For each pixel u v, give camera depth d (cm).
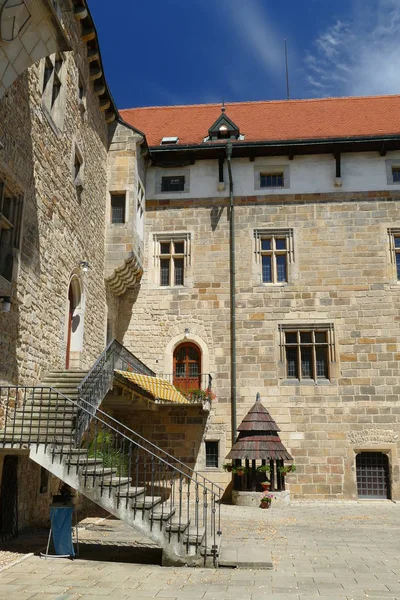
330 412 1850
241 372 1903
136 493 880
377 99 2362
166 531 848
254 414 1747
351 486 1794
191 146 2016
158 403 1823
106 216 1842
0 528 1030
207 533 966
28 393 1129
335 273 1947
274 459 1695
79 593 682
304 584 732
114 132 1909
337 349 1891
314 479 1808
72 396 1129
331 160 2031
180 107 2442
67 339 1490
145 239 2045
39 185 1213
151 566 833
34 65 1187
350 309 1917
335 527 1238
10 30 784
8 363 1035
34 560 865
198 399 1830
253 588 712
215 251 2008
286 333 1938
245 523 1277
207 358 1928
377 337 1889
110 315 1878
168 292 1994
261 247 2008
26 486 1159
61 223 1370
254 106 2400
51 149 1295
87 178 1627
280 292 1948
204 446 1862
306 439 1838
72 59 1462
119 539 1034
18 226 1098
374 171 2012
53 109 1360
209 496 1806
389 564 858
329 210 1995
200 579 757
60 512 905
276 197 2023
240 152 2041
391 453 1808
